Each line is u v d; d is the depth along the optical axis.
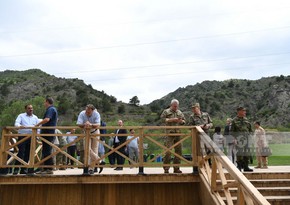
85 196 6.04
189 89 173.38
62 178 5.93
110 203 6.03
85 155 6.11
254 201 3.49
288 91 126.50
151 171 7.32
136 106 140.12
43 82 139.38
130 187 6.13
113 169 8.54
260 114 120.75
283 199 4.98
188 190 6.15
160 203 6.08
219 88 161.25
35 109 53.62
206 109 135.38
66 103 112.19
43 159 6.08
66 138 9.12
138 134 6.26
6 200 5.95
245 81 161.88
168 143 6.57
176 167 6.44
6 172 6.12
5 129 6.12
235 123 6.77
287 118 108.56
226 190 4.64
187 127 6.29
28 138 6.42
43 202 5.98
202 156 5.93
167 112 6.79
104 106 125.31
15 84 136.75
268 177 5.88
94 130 6.70
